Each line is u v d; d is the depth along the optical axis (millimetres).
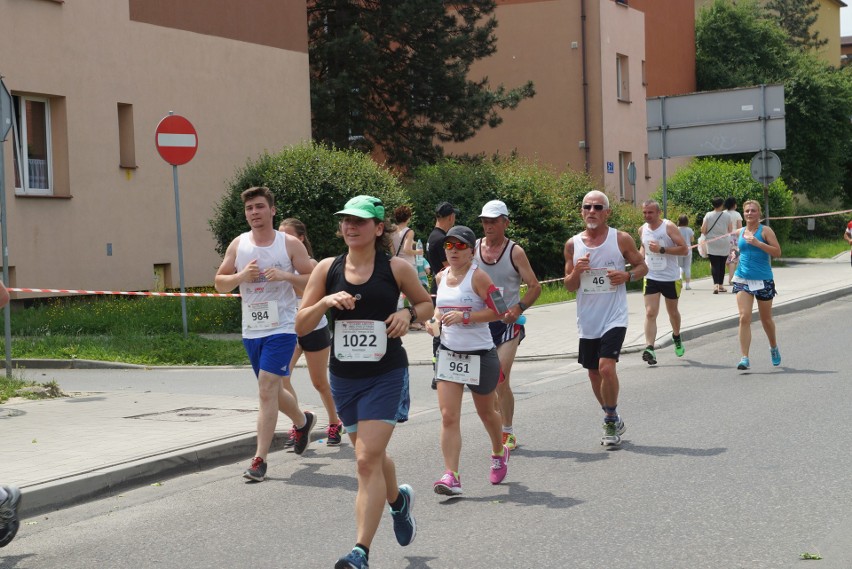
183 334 15305
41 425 9070
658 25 40219
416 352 14852
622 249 8273
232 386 12016
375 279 5320
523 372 12844
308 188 16844
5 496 5688
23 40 18219
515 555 5496
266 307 7809
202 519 6527
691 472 7184
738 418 9070
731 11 45250
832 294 20016
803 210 41125
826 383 10688
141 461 7551
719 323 16266
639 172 37875
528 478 7289
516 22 35531
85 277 19297
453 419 6910
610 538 5723
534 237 23359
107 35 20000
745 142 21141
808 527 5766
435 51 29297
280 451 8727
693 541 5598
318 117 28688
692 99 21391
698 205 31375
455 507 6594
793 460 7379
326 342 8570
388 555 5621
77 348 14445
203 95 22312
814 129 41500
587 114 34938
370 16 29438
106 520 6559
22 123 18500
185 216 21734
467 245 6887
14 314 17281
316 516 6527
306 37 25531
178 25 21719
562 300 20875
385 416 5258
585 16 34750
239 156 23281
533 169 24734
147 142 20891
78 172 19266
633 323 16641
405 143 30875
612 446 8148
